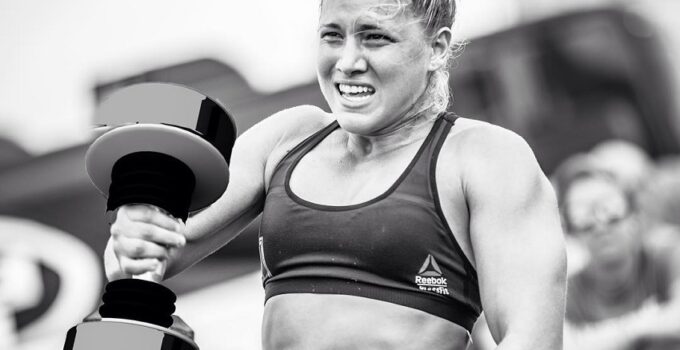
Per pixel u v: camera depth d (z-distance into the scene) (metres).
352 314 3.24
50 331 10.24
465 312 3.32
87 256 10.37
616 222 9.47
